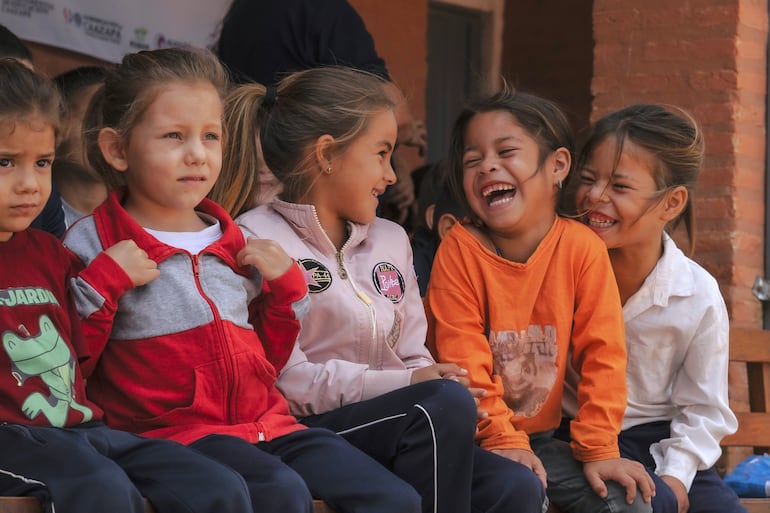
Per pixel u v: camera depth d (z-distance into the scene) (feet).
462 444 9.34
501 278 11.25
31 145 8.31
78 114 12.03
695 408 11.93
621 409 10.98
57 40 19.52
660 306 11.92
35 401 8.17
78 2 19.63
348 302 10.48
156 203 9.51
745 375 18.47
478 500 9.71
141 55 9.59
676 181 11.95
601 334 11.09
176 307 9.08
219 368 9.05
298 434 9.21
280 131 10.95
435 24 27.32
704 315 11.89
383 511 8.77
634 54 19.26
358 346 10.48
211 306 9.15
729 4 18.69
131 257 8.80
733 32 18.67
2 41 11.98
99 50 19.92
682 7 18.95
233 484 8.00
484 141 11.37
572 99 26.61
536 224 11.46
